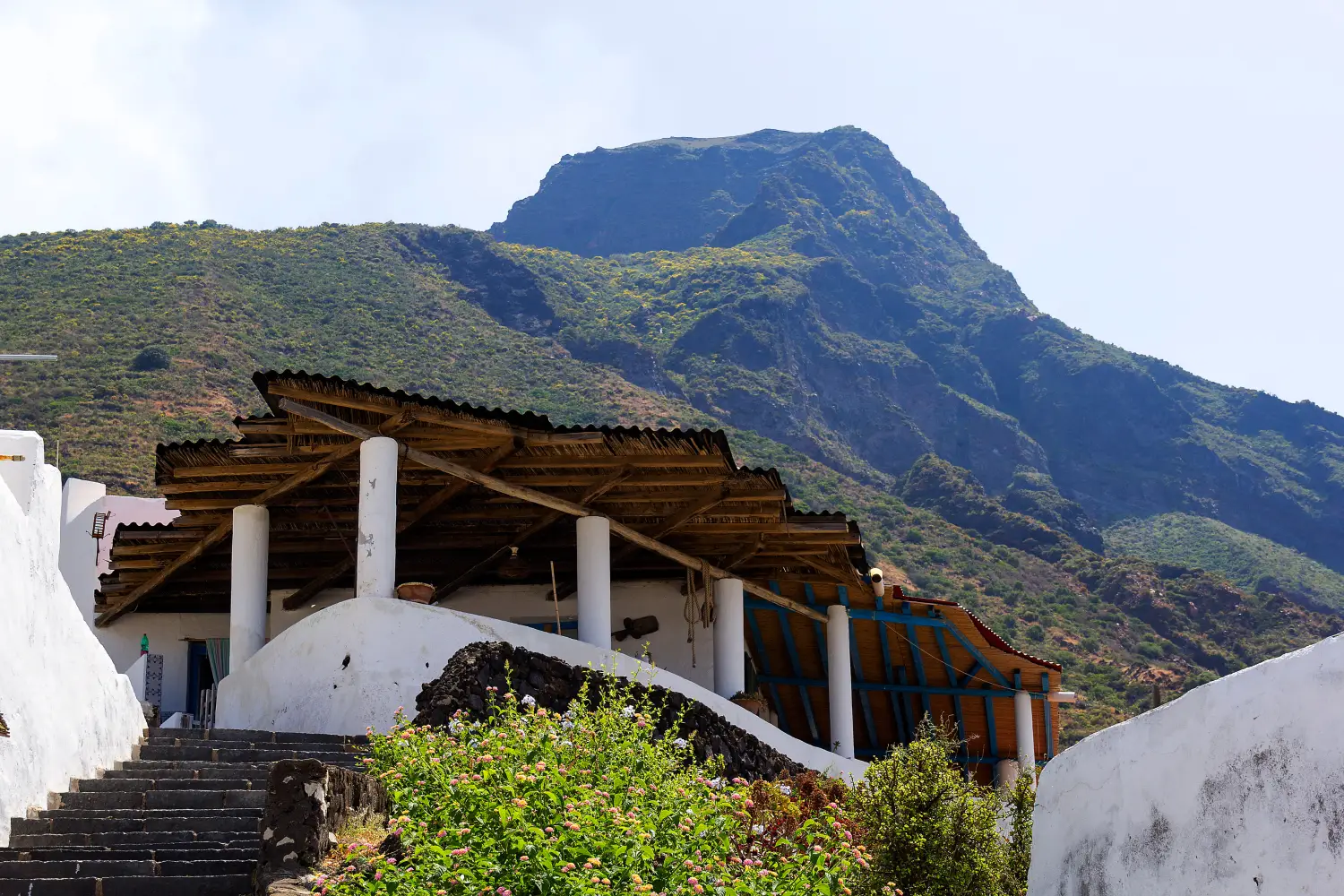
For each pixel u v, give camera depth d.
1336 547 85.81
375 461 15.70
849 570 20.34
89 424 49.38
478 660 13.68
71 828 10.01
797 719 24.78
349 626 15.10
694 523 18.50
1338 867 5.97
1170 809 7.27
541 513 18.53
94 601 21.92
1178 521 89.31
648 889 7.48
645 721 11.47
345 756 12.48
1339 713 6.14
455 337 80.88
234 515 17.53
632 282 111.12
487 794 8.78
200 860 9.21
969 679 23.56
